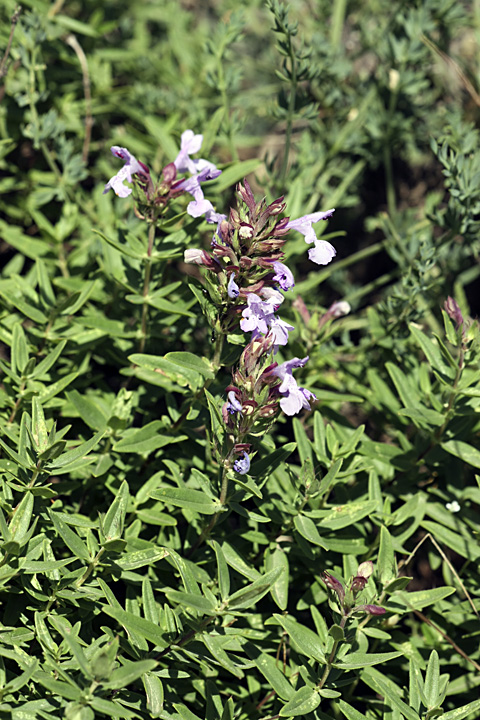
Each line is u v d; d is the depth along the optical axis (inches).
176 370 16.6
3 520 14.6
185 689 16.0
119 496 15.2
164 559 16.4
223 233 15.2
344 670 15.8
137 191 16.0
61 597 15.3
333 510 16.4
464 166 19.1
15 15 18.8
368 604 15.3
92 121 21.7
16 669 15.5
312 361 18.8
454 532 17.4
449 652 16.9
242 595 14.4
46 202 20.8
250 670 16.6
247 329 14.9
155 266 17.8
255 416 14.8
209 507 15.7
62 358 18.6
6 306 18.4
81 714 14.0
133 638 15.1
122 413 17.3
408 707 15.1
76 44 21.1
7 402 16.9
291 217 19.8
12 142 20.9
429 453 17.7
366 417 20.9
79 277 19.8
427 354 17.4
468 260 21.0
